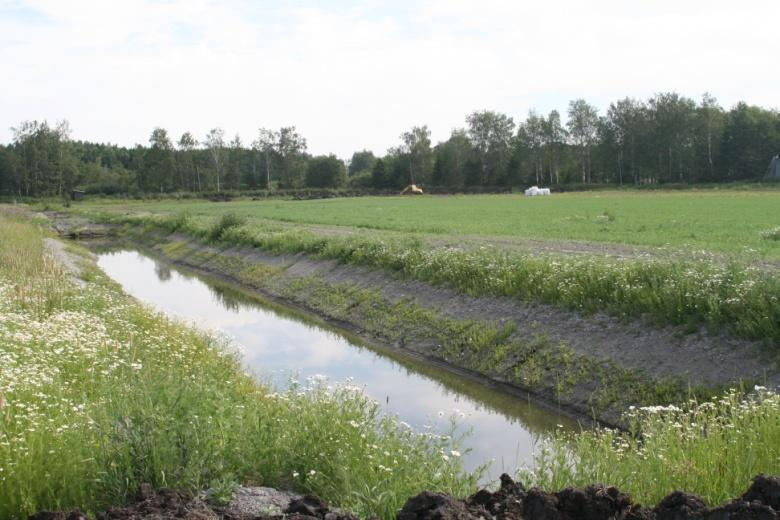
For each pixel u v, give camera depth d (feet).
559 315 54.08
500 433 40.93
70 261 113.09
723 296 45.85
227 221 143.54
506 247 89.40
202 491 23.89
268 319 78.79
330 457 26.04
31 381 30.78
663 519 19.66
